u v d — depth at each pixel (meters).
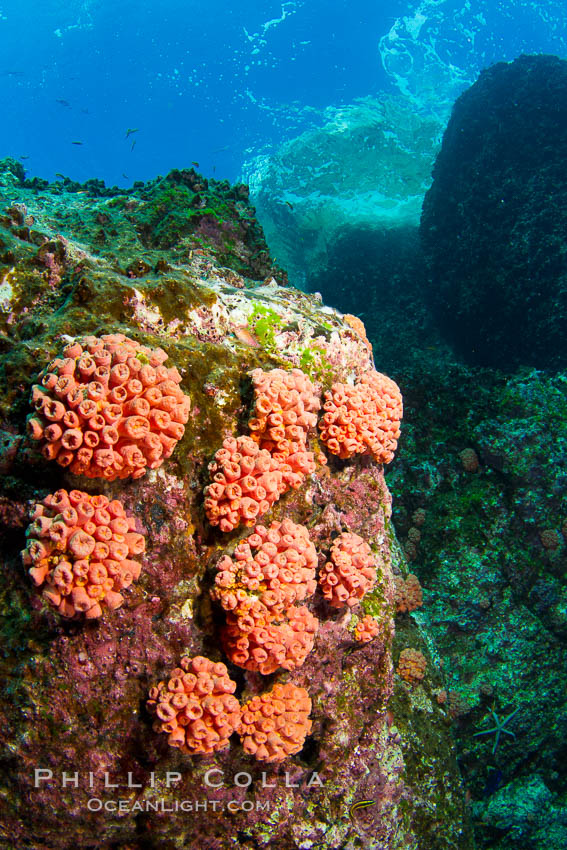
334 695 2.98
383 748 3.32
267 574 2.22
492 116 10.39
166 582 2.26
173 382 2.13
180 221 4.59
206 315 2.75
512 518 6.68
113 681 2.17
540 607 6.37
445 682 5.76
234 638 2.29
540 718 5.99
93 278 2.46
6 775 2.09
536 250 9.52
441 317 11.95
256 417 2.49
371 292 13.33
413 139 16.53
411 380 7.95
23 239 2.91
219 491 2.26
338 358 3.22
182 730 2.12
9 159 5.83
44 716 2.07
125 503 2.17
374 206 15.32
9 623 2.07
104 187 5.88
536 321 9.66
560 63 10.18
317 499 2.94
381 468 3.43
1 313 2.53
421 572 6.65
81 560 1.86
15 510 2.09
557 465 6.68
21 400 2.14
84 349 2.05
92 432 1.90
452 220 11.31
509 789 5.94
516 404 7.26
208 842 2.53
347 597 2.71
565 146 9.73
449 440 7.47
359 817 3.08
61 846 2.22
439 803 4.11
